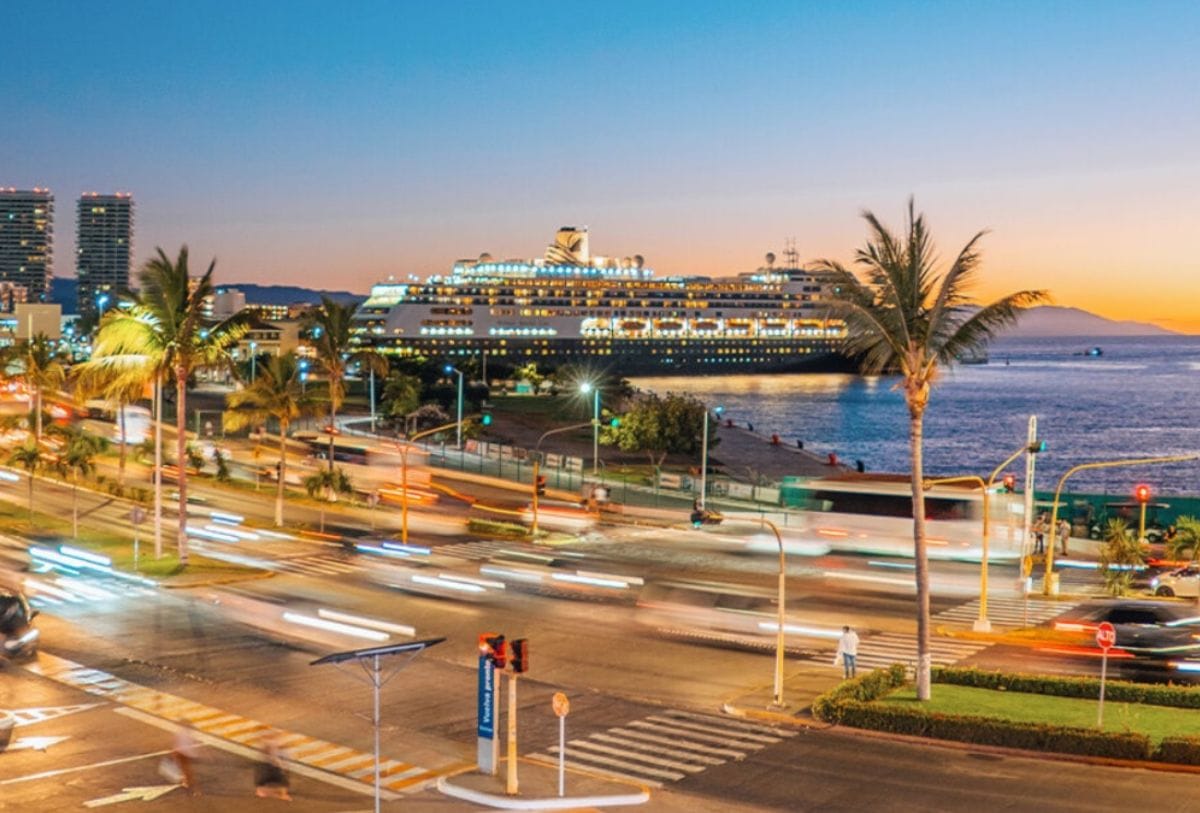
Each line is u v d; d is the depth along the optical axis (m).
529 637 41.47
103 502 77.94
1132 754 26.78
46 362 105.56
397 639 40.62
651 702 32.91
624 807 23.97
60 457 87.25
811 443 192.00
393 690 33.72
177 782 25.17
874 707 30.00
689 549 65.19
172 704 31.73
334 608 46.09
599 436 137.62
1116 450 185.88
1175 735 27.00
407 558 59.91
